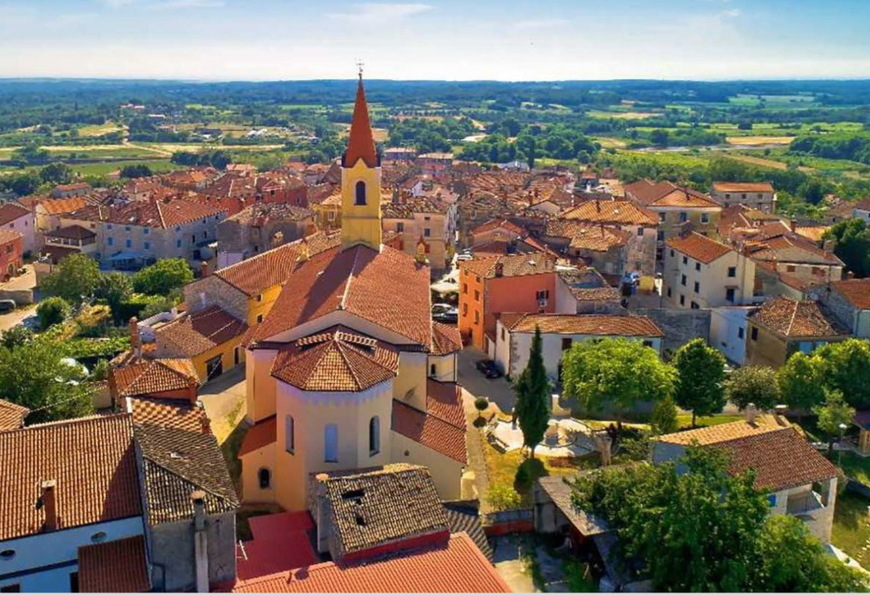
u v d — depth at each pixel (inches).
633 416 2994.6
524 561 2015.3
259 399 2454.5
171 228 5890.8
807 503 2078.0
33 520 1644.9
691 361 2891.2
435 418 2415.1
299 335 2378.2
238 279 3481.8
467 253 5310.0
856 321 3233.3
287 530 1914.4
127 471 1800.0
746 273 3907.5
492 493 2340.1
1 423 2133.4
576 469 2500.0
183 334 3201.3
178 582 1560.0
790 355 3203.7
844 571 1753.2
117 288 4640.8
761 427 2279.8
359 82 2881.4
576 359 2832.2
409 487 1838.1
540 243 4630.9
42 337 3961.6
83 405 2608.3
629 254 4702.3
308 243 3823.8
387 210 5359.3
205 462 1785.2
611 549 1923.0
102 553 1662.2
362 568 1651.1
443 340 2834.6
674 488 1795.0
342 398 2036.2
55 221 6609.3
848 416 2731.3
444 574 1635.1
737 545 1733.5
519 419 2519.7
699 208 5615.2
